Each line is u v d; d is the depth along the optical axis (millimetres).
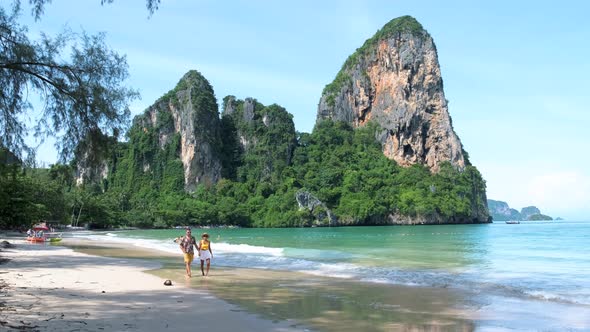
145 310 11297
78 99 13211
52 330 8547
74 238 57969
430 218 154625
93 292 13773
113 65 13836
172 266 23078
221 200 160000
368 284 16781
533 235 67438
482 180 189250
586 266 22797
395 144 190500
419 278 18359
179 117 181000
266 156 179750
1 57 12047
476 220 173625
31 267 20484
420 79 194250
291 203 151625
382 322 10703
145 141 179625
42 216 66125
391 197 158875
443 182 167250
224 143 187750
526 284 16516
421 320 10891
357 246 42188
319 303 12984
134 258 27828
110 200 129375
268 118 189250
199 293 14484
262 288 15805
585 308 12320
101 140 13766
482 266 22875
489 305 12766
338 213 151125
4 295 12273
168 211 138250
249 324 10234
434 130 190125
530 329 10055
